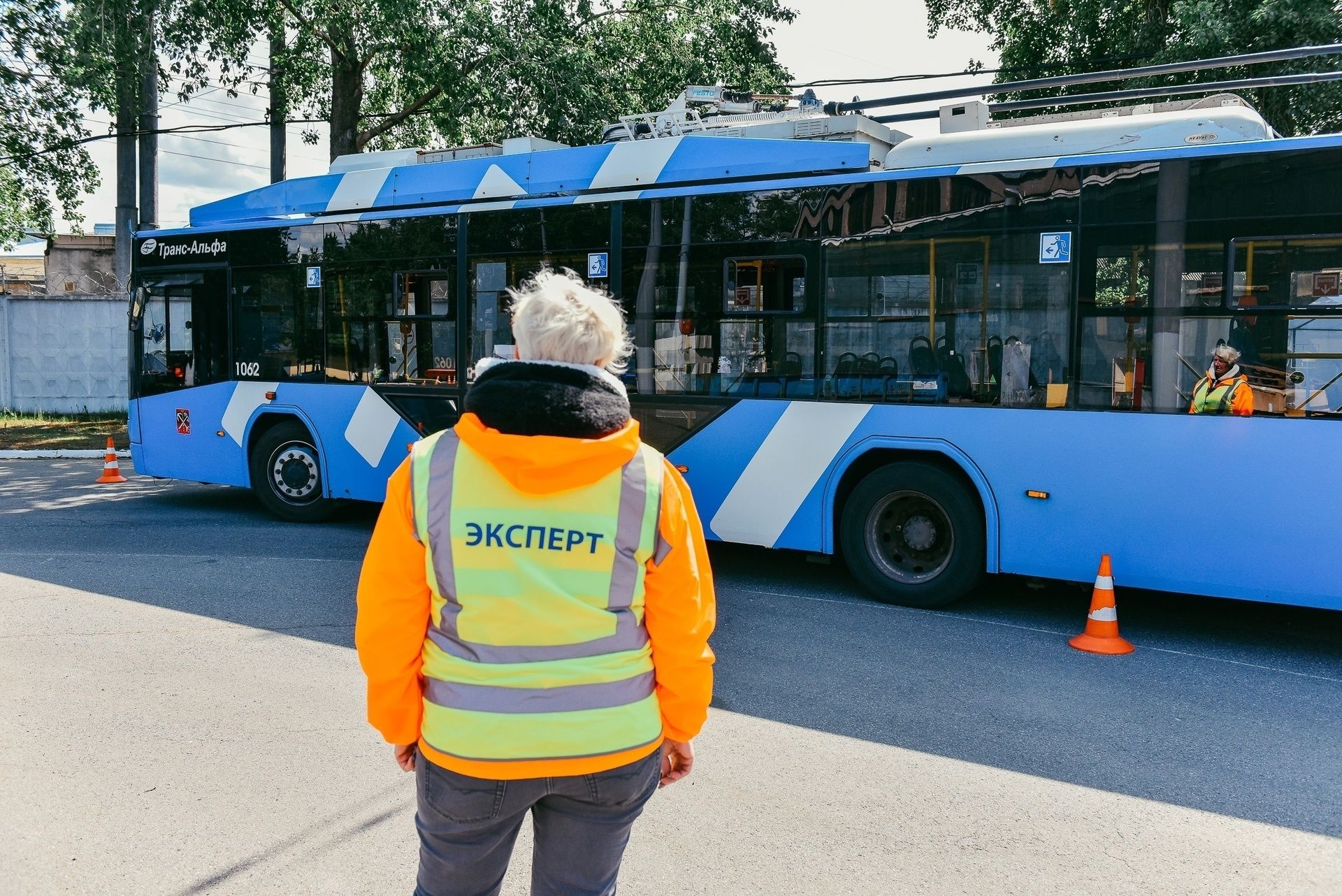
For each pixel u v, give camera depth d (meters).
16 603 7.09
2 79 18.50
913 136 7.48
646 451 2.20
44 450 16.81
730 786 4.32
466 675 2.07
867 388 7.29
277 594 7.38
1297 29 13.73
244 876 3.55
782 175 7.62
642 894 3.46
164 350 11.02
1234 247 6.19
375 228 9.51
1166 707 5.36
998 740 4.86
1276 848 3.84
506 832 2.18
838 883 3.54
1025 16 18.84
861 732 4.94
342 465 9.87
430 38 16.31
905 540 7.39
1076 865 3.68
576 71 17.02
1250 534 6.17
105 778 4.32
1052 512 6.71
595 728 2.06
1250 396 6.15
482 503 2.07
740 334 7.73
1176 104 7.32
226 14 16.77
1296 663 6.17
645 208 8.05
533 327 2.13
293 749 4.63
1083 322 6.59
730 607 7.32
